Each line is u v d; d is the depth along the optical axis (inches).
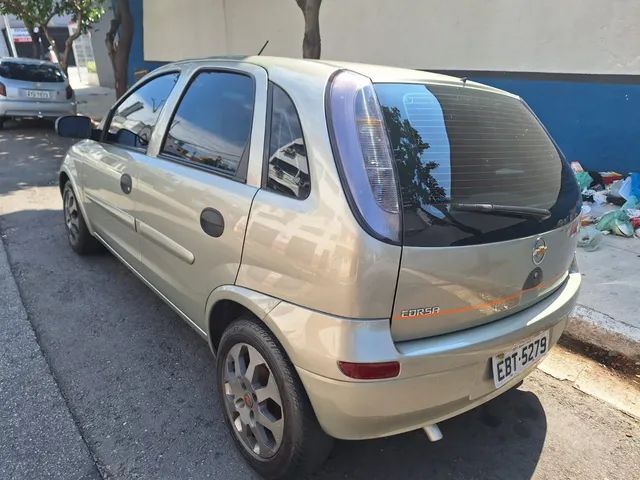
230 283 86.5
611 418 106.7
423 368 71.4
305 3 225.5
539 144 97.7
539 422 105.0
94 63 889.5
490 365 80.0
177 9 517.3
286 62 89.7
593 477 91.2
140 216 117.7
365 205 68.4
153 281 120.3
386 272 67.6
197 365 118.2
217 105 99.1
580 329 130.8
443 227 71.8
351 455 94.3
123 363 118.0
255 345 81.7
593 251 175.2
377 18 307.7
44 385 109.0
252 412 86.4
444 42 277.3
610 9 215.0
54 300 146.0
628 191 209.8
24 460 88.8
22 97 432.1
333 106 74.7
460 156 79.7
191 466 89.6
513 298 82.0
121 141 134.0
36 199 246.8
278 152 81.1
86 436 95.1
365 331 68.4
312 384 72.9
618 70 218.5
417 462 93.4
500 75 256.7
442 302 72.8
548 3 232.8
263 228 78.8
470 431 102.0
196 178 96.7
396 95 79.3
